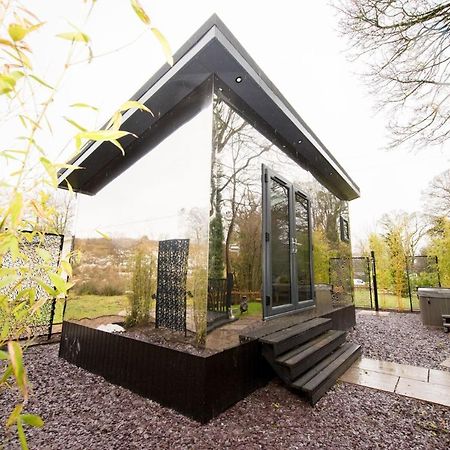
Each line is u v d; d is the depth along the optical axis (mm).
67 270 802
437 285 9672
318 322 3938
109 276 3861
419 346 4668
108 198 4359
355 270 10891
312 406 2502
